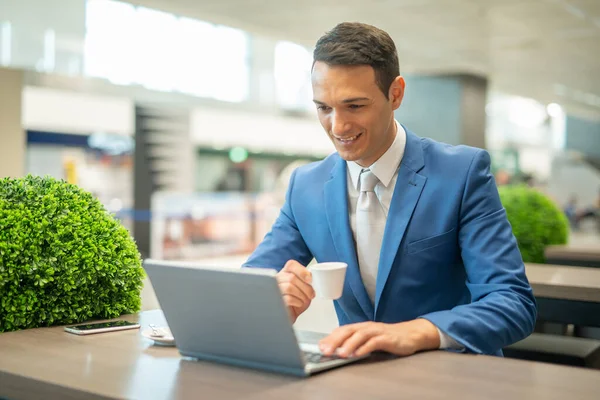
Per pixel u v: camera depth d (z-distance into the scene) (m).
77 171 9.54
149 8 7.28
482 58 10.34
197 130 11.59
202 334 1.35
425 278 1.70
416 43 9.21
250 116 12.66
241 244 10.45
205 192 12.09
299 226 1.87
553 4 7.02
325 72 1.54
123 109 10.12
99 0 9.29
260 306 1.22
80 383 1.20
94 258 1.82
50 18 8.89
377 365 1.32
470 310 1.50
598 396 1.11
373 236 1.74
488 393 1.13
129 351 1.46
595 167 25.31
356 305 1.78
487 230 1.65
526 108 23.00
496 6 7.09
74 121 9.37
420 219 1.69
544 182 24.61
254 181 13.09
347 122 1.55
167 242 9.91
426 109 11.77
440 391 1.14
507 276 1.59
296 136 13.85
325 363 1.29
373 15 7.56
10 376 1.28
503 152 22.97
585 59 10.41
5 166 6.95
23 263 1.73
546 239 5.00
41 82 8.68
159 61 10.37
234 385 1.18
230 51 11.80
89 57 9.34
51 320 1.76
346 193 1.79
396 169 1.74
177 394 1.13
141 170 10.48
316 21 7.93
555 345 3.05
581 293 2.79
